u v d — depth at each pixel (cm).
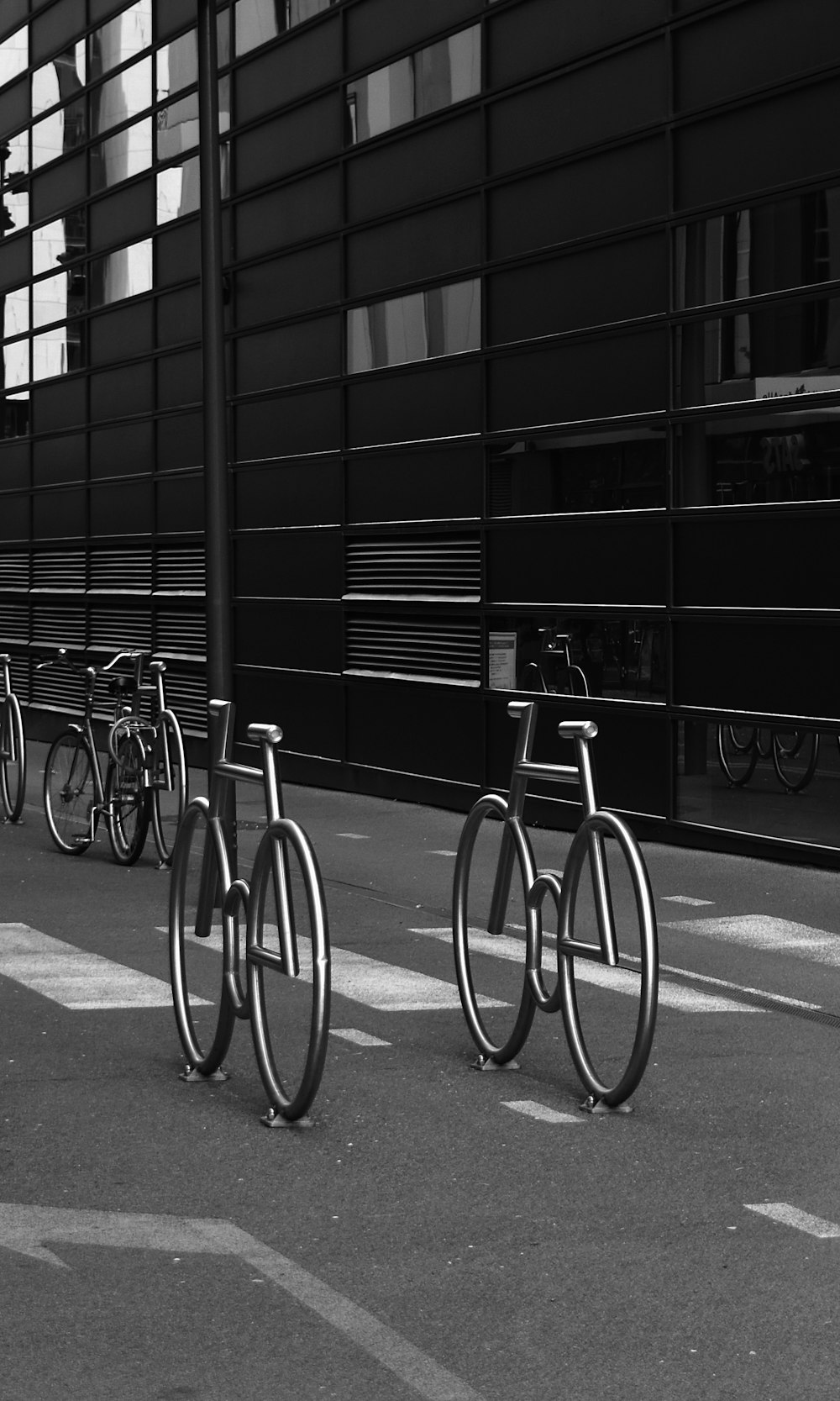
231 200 1795
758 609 1185
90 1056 694
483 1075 666
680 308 1245
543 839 1334
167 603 1997
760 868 1163
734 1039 721
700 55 1226
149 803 1191
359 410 1611
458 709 1498
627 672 1305
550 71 1357
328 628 1675
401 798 1579
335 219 1634
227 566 1037
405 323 1545
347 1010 771
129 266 2053
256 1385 395
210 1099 633
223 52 1803
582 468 1342
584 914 1011
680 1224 500
